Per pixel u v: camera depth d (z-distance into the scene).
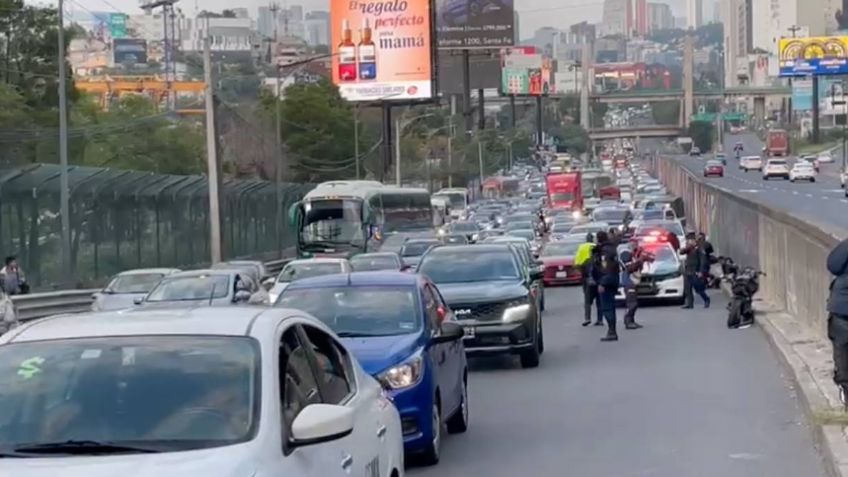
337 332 21.33
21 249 55.41
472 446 22.59
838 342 22.27
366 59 144.00
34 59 103.19
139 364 10.89
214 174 68.88
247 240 89.81
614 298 41.50
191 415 10.30
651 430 23.83
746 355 35.88
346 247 82.69
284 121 137.38
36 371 10.93
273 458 9.86
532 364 34.31
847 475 17.39
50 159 97.69
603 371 33.25
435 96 143.62
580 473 19.95
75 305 55.56
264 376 10.70
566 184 155.62
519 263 36.19
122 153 105.94
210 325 11.47
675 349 38.12
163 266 69.06
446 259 36.19
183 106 153.75
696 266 54.44
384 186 100.38
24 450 10.02
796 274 42.31
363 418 12.50
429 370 20.44
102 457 9.70
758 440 22.45
